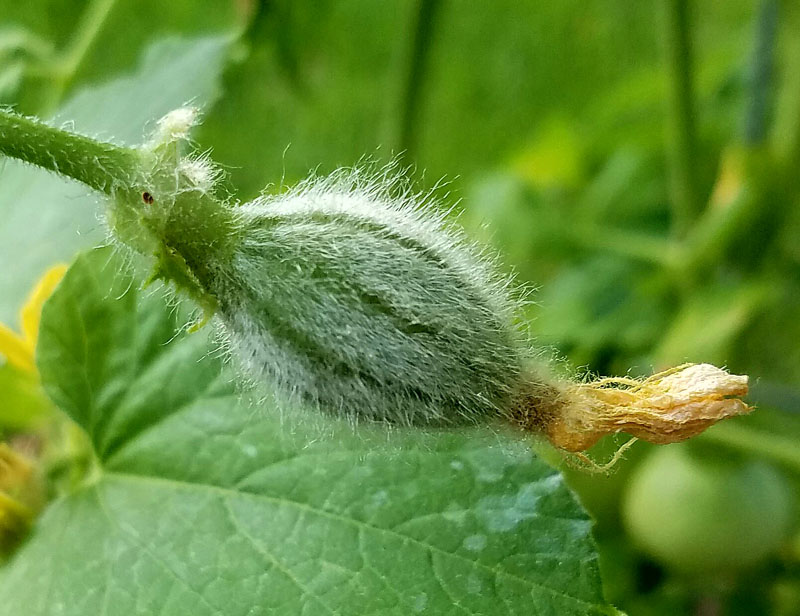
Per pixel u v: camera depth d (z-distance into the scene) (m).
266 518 0.12
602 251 0.25
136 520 0.12
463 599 0.11
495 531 0.11
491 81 0.35
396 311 0.11
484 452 0.12
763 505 0.19
